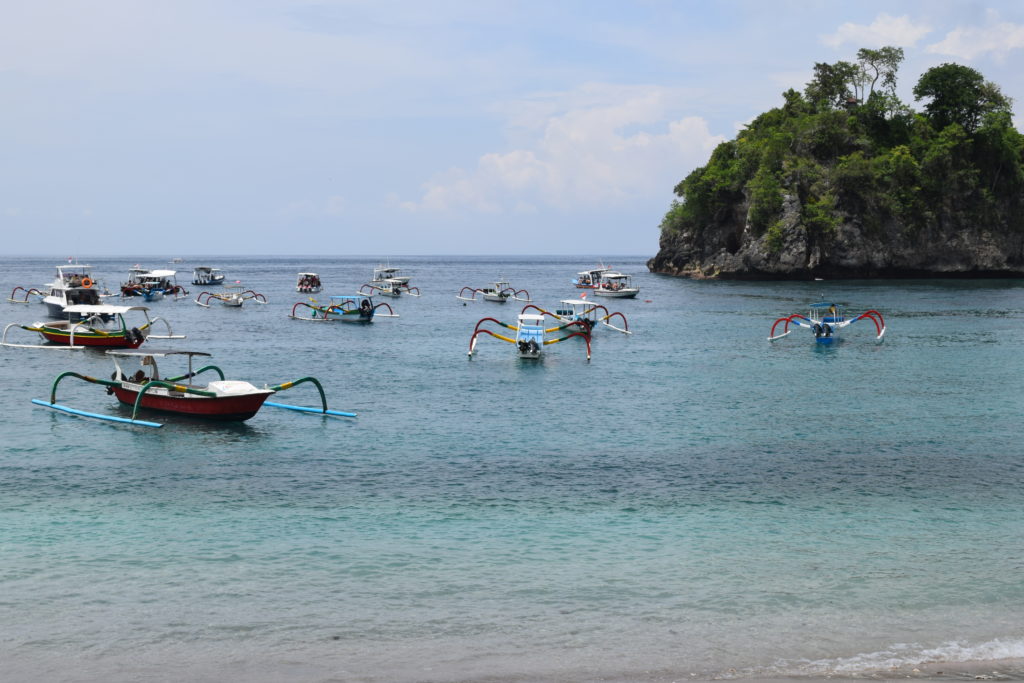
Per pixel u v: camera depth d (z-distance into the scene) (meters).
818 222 174.75
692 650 15.88
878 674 14.73
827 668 15.05
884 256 177.62
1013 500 26.03
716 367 57.81
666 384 50.31
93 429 36.00
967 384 49.78
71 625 16.91
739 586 19.06
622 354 65.31
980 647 15.97
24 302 122.19
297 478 28.44
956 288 149.88
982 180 189.00
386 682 14.59
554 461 31.12
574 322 77.81
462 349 67.94
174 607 17.78
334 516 24.19
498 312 110.19
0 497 26.02
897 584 19.19
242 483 27.78
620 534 22.70
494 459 31.41
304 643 16.14
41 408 40.53
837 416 40.16
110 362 58.69
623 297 135.50
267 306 116.00
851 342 72.31
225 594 18.48
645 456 32.00
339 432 36.00
